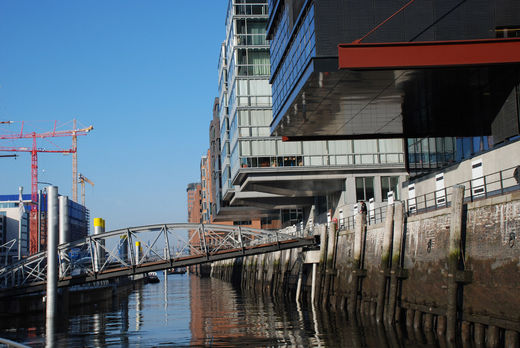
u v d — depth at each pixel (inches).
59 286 1711.4
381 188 2333.9
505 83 1238.3
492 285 914.7
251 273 3334.2
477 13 1269.7
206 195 5900.6
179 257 1849.2
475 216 971.3
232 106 2556.6
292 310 1769.2
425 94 1387.8
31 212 7017.7
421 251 1175.0
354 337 1119.6
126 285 3597.4
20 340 1275.8
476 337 956.0
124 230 1827.0
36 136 7194.9
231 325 1456.7
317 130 1745.8
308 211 3070.9
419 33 1288.1
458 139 1467.8
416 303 1186.6
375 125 1672.0
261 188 2458.2
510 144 1194.6
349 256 1657.2
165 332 1370.6
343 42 1298.0
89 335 1348.4
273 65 1862.7
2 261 2687.0
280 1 1689.2
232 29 2551.7
